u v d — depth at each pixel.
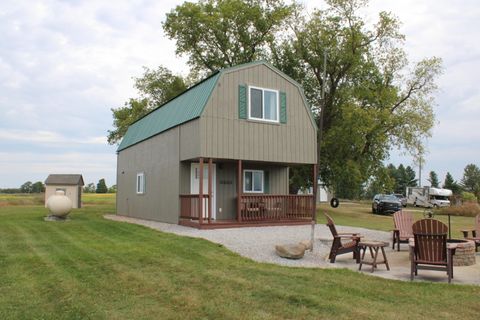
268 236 13.13
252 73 16.55
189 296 6.68
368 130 26.62
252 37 32.56
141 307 6.21
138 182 22.20
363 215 30.31
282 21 30.80
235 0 31.56
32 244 11.66
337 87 29.73
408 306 6.20
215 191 17.77
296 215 17.61
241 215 16.27
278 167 19.69
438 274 8.73
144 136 21.28
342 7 28.22
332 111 29.94
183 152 16.42
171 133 17.77
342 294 6.78
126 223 17.80
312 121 18.08
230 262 9.30
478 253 11.62
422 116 28.80
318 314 5.79
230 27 32.31
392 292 7.00
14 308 6.15
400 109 29.28
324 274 8.27
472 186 79.12
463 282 7.97
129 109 38.03
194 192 17.20
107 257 9.80
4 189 76.19
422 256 8.23
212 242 11.67
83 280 7.76
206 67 34.75
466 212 33.50
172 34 33.38
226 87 15.79
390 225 20.80
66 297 6.71
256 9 31.11
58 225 16.69
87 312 5.98
